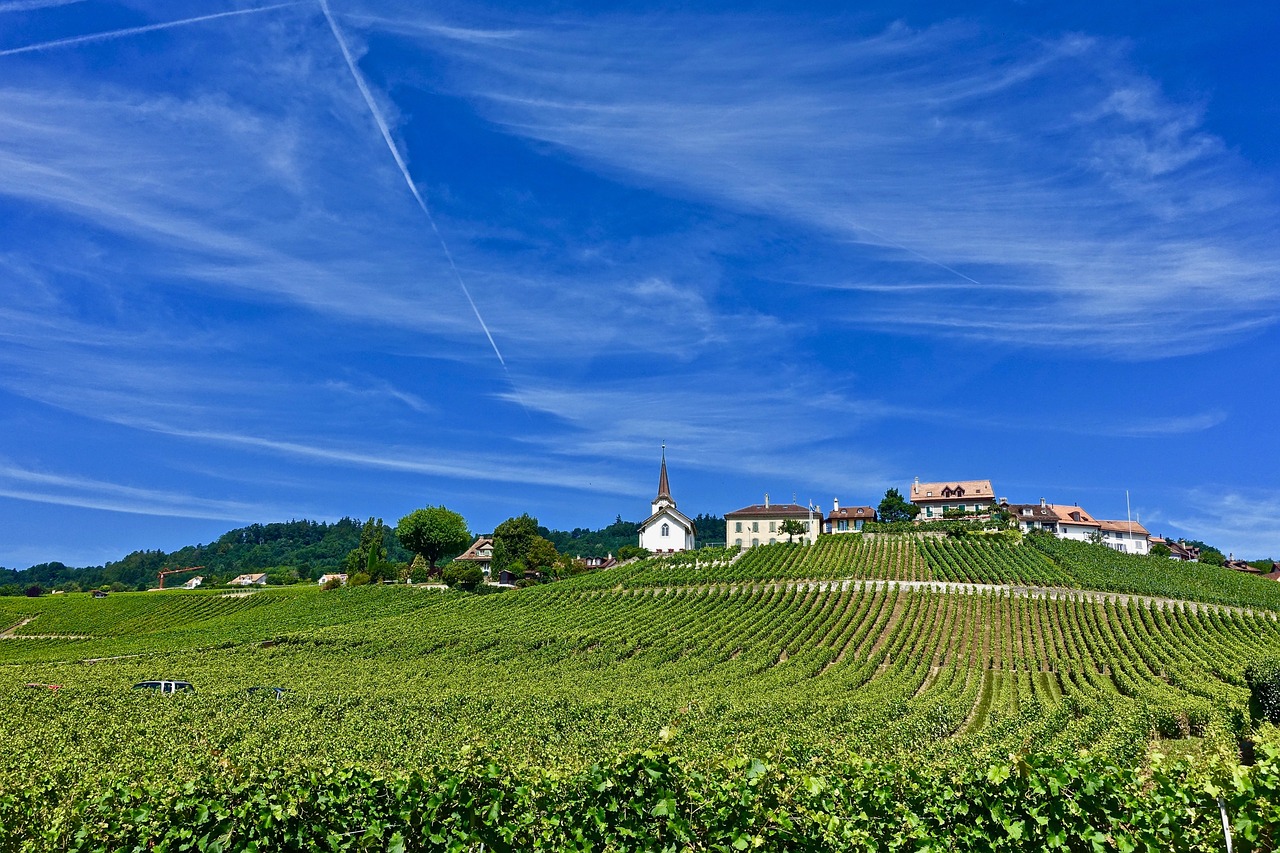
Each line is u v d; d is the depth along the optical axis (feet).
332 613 281.33
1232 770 36.55
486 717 119.14
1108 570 284.61
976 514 381.81
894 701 133.18
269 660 197.77
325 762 51.31
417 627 240.32
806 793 43.70
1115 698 137.18
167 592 358.84
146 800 46.16
